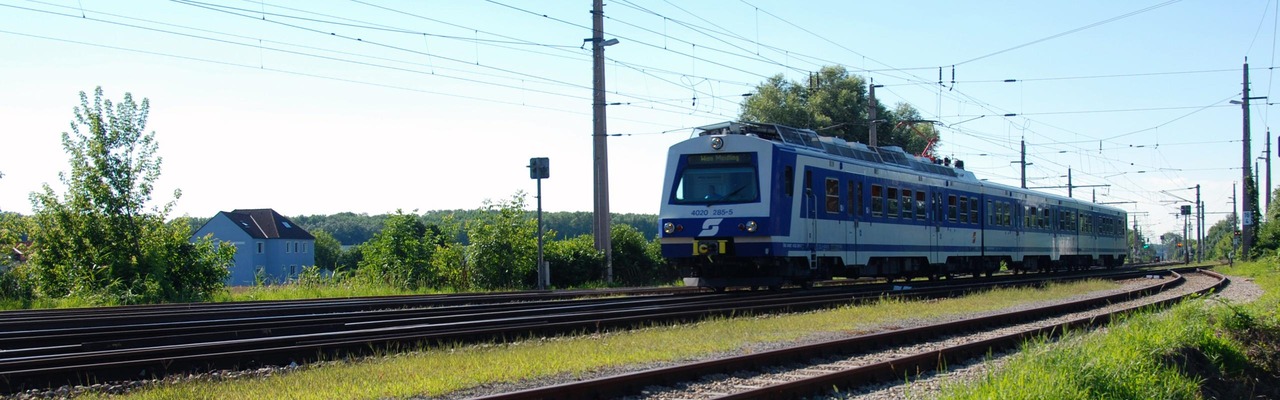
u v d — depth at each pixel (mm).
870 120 32406
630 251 32000
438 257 27391
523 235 27734
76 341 11820
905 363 10086
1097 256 41000
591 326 13945
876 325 14680
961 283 26281
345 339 11680
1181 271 39594
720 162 20781
